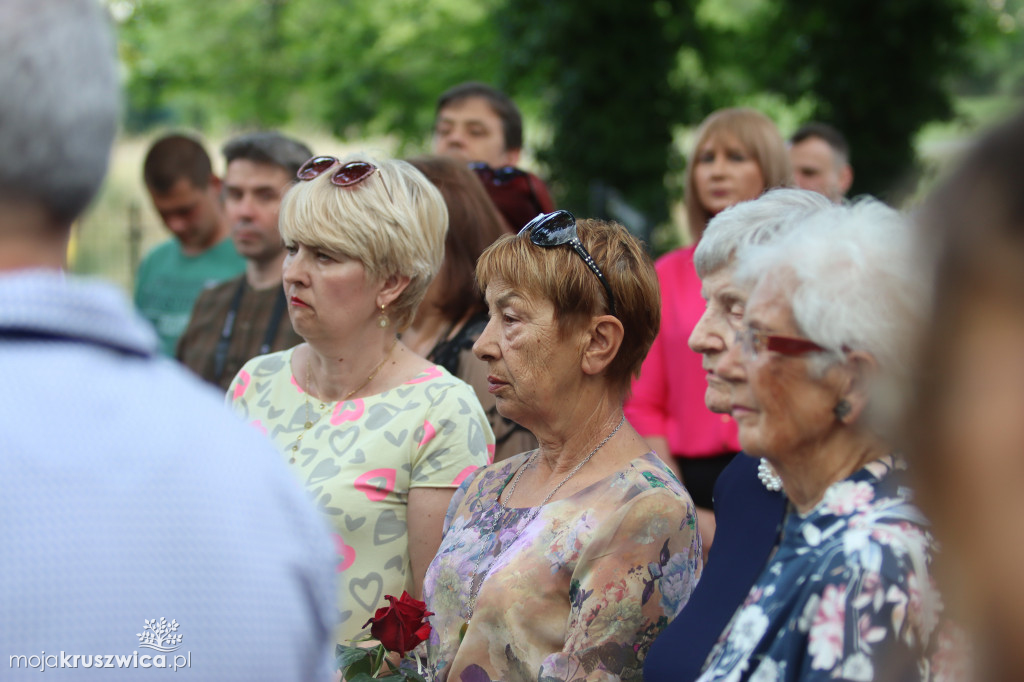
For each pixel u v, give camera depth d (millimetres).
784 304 1482
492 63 12938
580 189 11297
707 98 11586
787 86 11523
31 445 1009
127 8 14070
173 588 1018
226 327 4164
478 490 2416
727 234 1850
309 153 4352
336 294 2662
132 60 13688
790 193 1935
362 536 2578
